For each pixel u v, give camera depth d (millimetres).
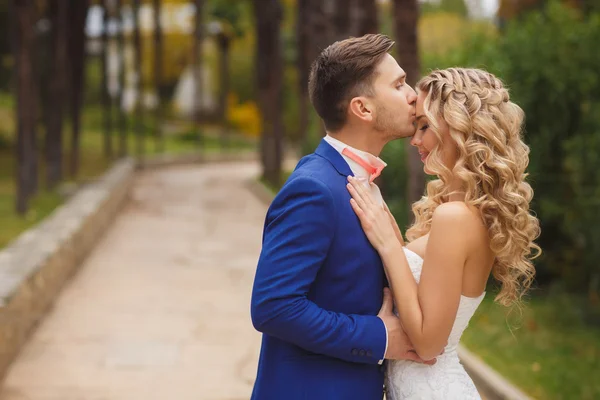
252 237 11758
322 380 1963
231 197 17828
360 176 2025
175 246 10773
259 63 20375
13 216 14031
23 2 13727
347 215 1944
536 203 7949
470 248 1986
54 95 18625
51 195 17469
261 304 1854
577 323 6781
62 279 7762
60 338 5953
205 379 5035
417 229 2299
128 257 9805
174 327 6340
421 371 2115
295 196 1910
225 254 10125
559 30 8133
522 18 13141
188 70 42844
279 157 20297
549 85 7895
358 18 8695
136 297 7469
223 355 5570
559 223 7879
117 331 6203
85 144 31562
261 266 1887
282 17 20375
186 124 41250
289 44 34344
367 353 1924
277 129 20234
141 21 43219
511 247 2004
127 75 42688
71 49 21516
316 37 13891
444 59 9453
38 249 7117
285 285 1841
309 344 1865
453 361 2154
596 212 6848
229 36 32500
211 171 26203
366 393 2010
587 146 7027
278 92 20344
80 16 21406
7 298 5074
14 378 4988
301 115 18297
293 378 1975
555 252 8344
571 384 5035
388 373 2188
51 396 4668
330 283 1940
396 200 9492
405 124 2021
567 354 5816
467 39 9477
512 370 5344
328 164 1990
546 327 6660
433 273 1974
